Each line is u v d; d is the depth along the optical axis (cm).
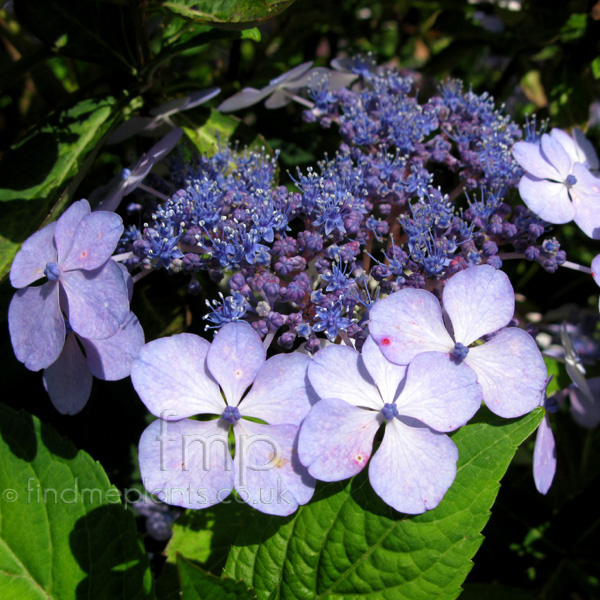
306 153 28
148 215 23
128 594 19
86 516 19
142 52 25
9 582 18
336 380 18
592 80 29
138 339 19
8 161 23
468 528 17
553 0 29
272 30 38
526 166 22
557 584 26
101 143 23
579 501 26
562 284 32
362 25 39
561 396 27
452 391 18
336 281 20
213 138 25
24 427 19
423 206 21
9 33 30
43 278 21
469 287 19
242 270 20
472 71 47
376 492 17
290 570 18
